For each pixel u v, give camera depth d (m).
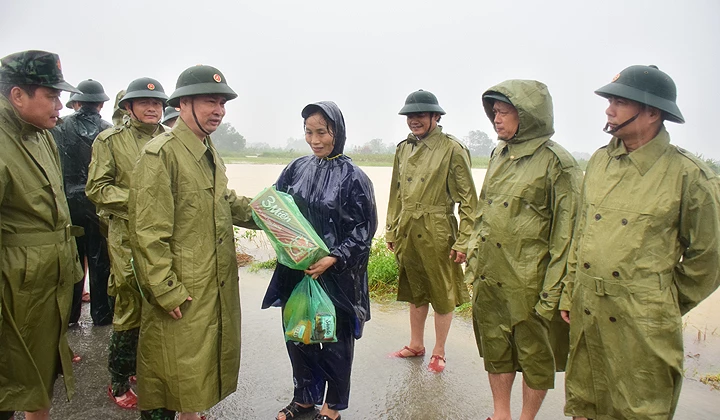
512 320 3.14
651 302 2.41
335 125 3.17
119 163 3.91
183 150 2.81
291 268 3.12
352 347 3.38
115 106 4.65
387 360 4.44
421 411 3.63
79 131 4.80
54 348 2.98
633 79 2.44
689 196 2.35
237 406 3.68
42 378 2.91
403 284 4.45
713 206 2.32
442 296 4.16
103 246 4.94
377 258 6.80
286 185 3.49
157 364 2.81
